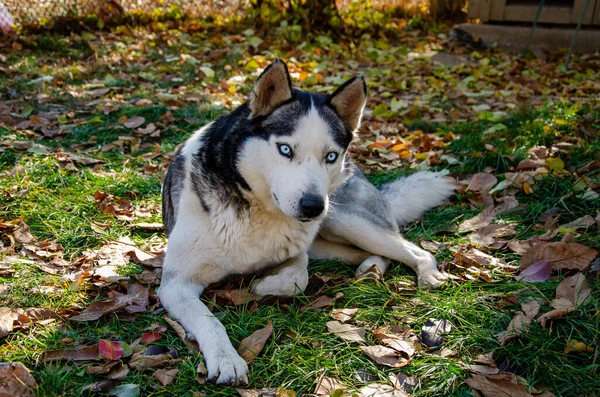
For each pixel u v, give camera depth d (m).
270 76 2.86
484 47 9.08
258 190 2.93
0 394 2.26
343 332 2.80
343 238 3.65
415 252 3.55
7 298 2.96
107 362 2.52
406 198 4.11
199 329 2.66
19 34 8.34
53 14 8.90
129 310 2.89
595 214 3.83
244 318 2.88
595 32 8.45
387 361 2.62
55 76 6.82
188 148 3.27
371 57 8.36
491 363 2.58
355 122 3.13
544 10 8.71
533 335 2.73
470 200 4.30
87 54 7.79
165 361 2.56
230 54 8.09
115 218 4.00
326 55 8.45
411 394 2.47
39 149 4.80
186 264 3.01
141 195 4.39
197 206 3.00
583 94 6.54
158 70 7.30
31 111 5.70
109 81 6.66
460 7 10.44
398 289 3.24
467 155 4.99
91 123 5.54
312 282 3.33
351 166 3.48
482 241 3.73
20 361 2.52
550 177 4.29
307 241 3.25
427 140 5.30
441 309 2.97
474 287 3.23
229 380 2.43
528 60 8.31
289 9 9.45
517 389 2.40
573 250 3.29
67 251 3.55
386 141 5.31
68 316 2.87
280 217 3.05
